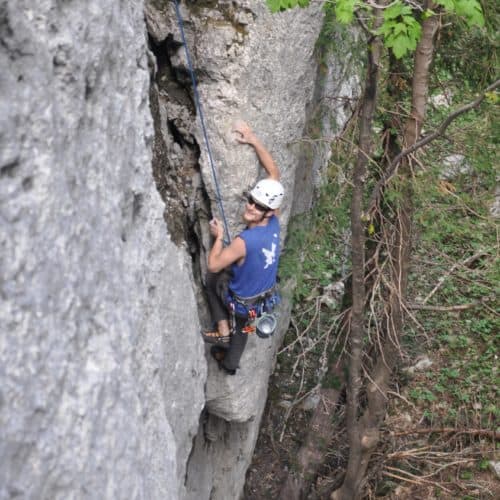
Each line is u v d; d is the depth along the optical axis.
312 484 9.13
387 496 9.12
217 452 7.75
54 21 3.31
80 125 3.56
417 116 6.47
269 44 5.79
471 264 10.31
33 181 3.08
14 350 2.89
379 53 5.52
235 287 5.72
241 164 5.83
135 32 4.38
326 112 7.22
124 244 4.06
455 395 10.17
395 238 7.27
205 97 5.79
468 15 4.63
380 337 7.90
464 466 9.38
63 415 3.13
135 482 3.61
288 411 8.88
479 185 7.61
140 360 4.18
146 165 4.43
